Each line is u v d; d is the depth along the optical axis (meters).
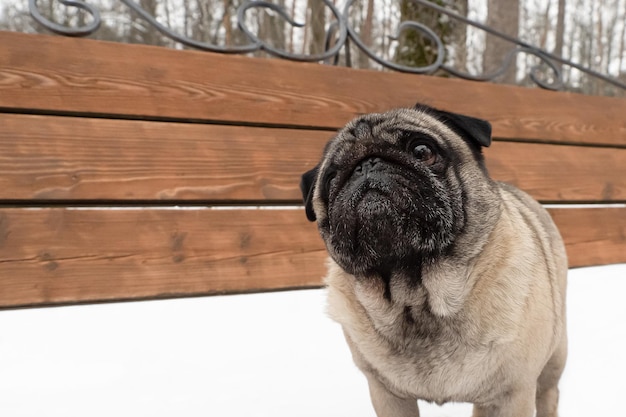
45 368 0.86
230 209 1.07
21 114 0.99
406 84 1.21
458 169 0.67
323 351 0.93
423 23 1.72
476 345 0.65
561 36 4.12
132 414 0.77
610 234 1.32
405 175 0.64
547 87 1.34
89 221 1.00
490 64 2.21
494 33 1.34
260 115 1.11
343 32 1.21
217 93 1.09
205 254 1.05
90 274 0.99
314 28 2.58
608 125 1.37
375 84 1.19
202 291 1.04
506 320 0.65
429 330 0.67
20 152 0.98
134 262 1.01
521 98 1.30
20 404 0.78
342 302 0.71
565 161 1.31
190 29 3.25
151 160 1.04
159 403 0.79
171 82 1.07
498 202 0.68
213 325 1.00
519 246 0.68
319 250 1.12
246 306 1.07
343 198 0.66
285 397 0.81
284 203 1.12
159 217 1.03
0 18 3.04
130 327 0.99
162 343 0.94
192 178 1.06
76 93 1.01
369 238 0.65
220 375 0.86
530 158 1.28
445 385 0.67
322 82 1.16
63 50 1.01
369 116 0.71
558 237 0.82
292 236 1.10
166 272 1.03
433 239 0.65
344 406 0.80
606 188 1.34
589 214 1.31
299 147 1.13
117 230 1.01
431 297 0.66
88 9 1.05
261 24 3.15
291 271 1.10
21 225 0.97
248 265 1.07
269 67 1.13
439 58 1.27
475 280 0.66
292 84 1.14
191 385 0.83
